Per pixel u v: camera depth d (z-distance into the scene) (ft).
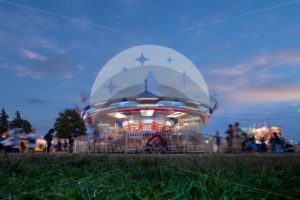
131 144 73.51
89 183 12.50
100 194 10.87
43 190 12.02
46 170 19.81
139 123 79.82
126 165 23.67
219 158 33.81
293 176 15.67
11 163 21.52
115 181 14.40
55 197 10.92
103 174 16.74
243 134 88.33
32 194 11.32
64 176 16.63
